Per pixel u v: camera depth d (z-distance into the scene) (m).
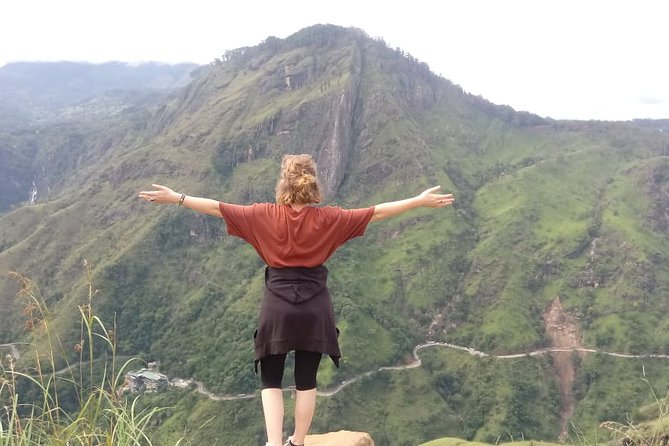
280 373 5.03
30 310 5.19
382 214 5.06
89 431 4.58
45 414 4.56
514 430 90.56
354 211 5.04
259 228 4.88
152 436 4.86
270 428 4.81
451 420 92.50
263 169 150.12
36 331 5.17
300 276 4.87
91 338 4.95
